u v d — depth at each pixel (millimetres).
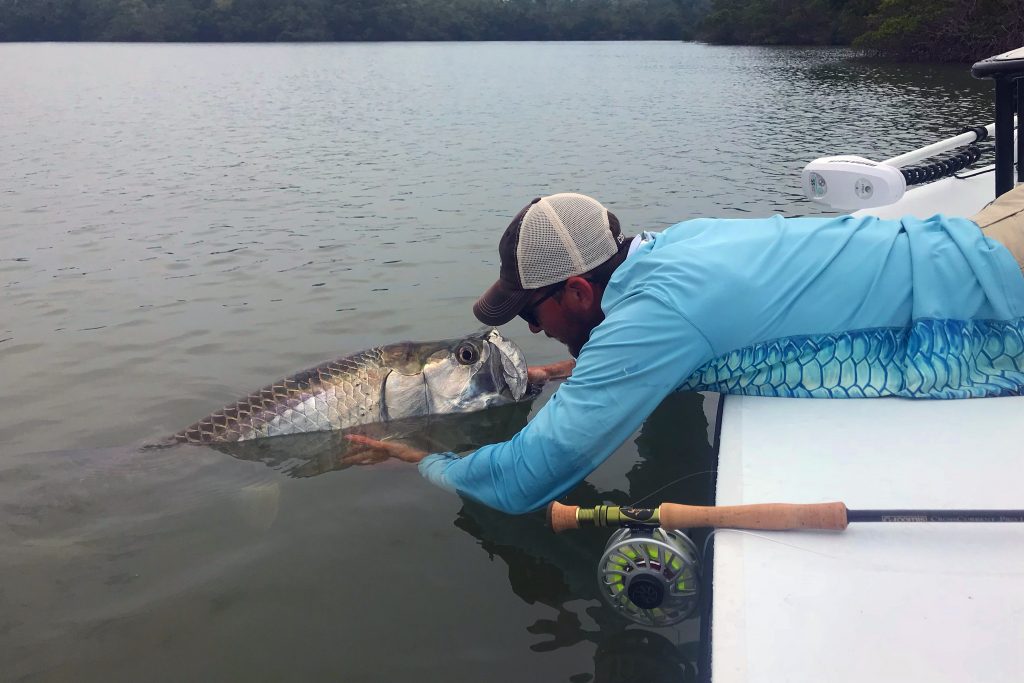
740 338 2520
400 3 103250
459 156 14398
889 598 1766
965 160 4867
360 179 12125
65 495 3387
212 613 2670
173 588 2799
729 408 2574
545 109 23781
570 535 3033
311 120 21859
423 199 10258
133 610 2691
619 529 2270
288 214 9484
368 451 3660
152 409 4203
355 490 3379
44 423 4062
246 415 3725
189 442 3707
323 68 48906
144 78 40562
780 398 2607
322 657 2455
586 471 2596
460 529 3088
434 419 3904
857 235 2637
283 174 12789
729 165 12672
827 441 2336
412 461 3586
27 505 3314
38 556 2990
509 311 2914
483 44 101625
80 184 12086
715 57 54688
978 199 4910
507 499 2760
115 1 100000
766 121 19031
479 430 3904
